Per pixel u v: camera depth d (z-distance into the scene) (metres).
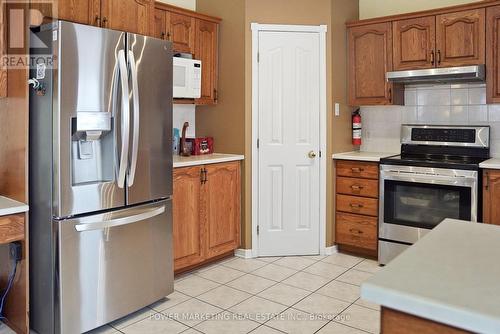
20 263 2.33
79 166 2.43
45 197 2.30
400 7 4.09
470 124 3.73
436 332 0.76
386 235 3.62
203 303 2.87
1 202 2.32
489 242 1.13
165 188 2.84
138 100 2.57
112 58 2.43
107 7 2.57
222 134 3.95
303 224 3.92
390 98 3.84
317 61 3.85
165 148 2.82
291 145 3.86
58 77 2.20
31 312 2.44
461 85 3.76
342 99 4.05
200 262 3.49
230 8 3.82
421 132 3.87
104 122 2.41
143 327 2.53
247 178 3.81
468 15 3.40
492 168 3.11
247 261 3.75
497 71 3.30
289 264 3.67
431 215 3.39
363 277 3.35
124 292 2.59
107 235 2.47
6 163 2.46
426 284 0.84
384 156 3.78
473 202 3.18
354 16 4.21
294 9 3.81
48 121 2.25
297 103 3.85
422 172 3.40
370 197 3.74
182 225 3.28
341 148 4.07
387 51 3.83
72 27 2.24
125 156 2.49
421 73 3.54
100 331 2.48
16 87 2.33
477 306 0.73
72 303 2.32
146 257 2.73
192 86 3.55
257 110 3.80
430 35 3.59
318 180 3.90
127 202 2.57
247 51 3.75
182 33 3.56
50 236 2.28
